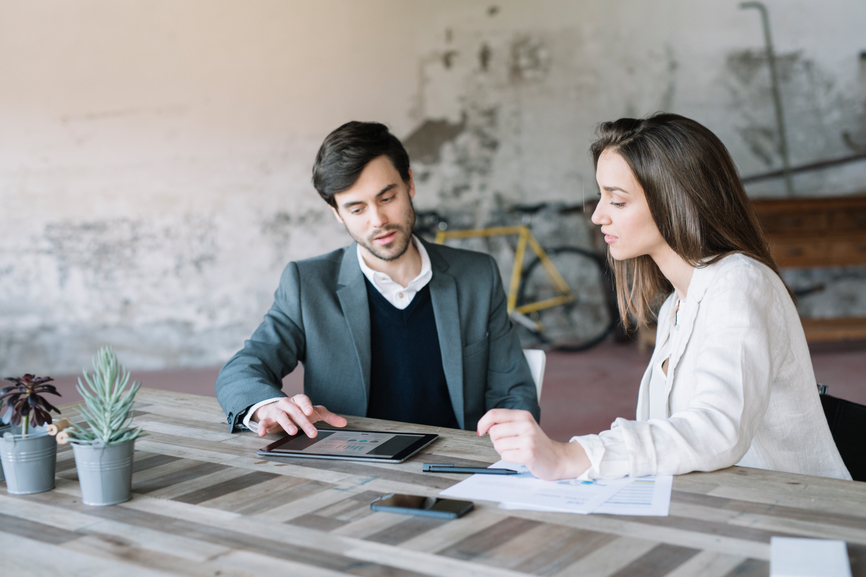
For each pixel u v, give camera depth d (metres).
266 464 1.09
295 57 5.40
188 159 5.33
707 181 1.22
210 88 5.31
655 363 1.40
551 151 5.78
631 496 0.91
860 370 4.59
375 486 0.98
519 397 1.71
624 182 1.25
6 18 5.02
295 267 1.70
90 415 0.92
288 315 1.66
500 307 1.78
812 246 5.08
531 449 0.96
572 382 4.59
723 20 5.71
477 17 5.61
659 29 5.70
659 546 0.77
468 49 5.63
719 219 1.23
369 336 1.66
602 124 1.32
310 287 1.68
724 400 1.04
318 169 1.56
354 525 0.84
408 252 1.69
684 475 0.99
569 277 5.89
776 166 5.82
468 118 5.69
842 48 5.75
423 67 5.60
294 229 5.50
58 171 5.18
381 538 0.80
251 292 5.49
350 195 1.54
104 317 5.32
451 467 1.04
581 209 5.83
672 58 5.73
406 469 1.06
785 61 5.75
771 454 1.21
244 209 5.43
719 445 1.00
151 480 1.02
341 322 1.66
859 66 5.77
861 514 0.84
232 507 0.91
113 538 0.82
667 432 1.00
